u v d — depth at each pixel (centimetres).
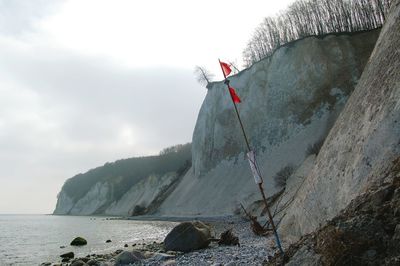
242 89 7394
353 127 1352
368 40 6034
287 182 4234
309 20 8262
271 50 9081
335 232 577
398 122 1011
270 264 755
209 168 7694
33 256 2712
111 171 17938
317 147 4972
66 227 6762
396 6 1509
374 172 1021
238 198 5903
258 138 6519
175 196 8756
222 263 1259
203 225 2198
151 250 2295
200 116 8781
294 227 1659
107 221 8769
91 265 1941
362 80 1592
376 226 552
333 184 1323
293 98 6175
